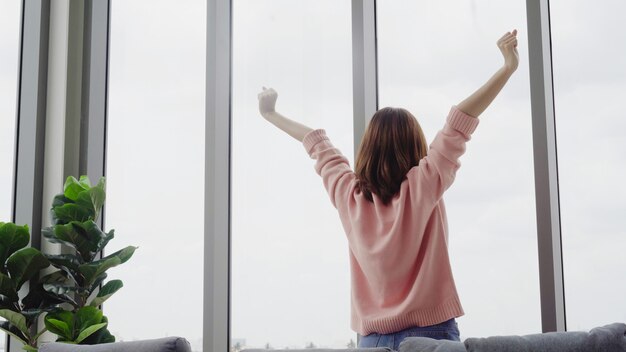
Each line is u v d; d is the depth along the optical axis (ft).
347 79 10.49
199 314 10.72
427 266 7.39
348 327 10.11
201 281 10.78
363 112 10.18
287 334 10.32
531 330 9.30
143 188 11.18
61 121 11.14
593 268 9.17
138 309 10.93
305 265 10.37
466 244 9.66
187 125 11.15
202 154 11.05
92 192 9.78
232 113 10.89
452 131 7.37
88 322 9.57
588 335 6.30
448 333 7.29
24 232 9.73
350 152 10.32
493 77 7.40
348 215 7.88
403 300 7.47
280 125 9.07
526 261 9.40
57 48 11.30
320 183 10.45
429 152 7.47
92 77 11.29
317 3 10.78
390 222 7.50
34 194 10.86
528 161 9.52
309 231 10.41
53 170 11.07
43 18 11.22
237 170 10.77
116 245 11.13
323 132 8.57
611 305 9.07
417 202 7.36
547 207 9.20
